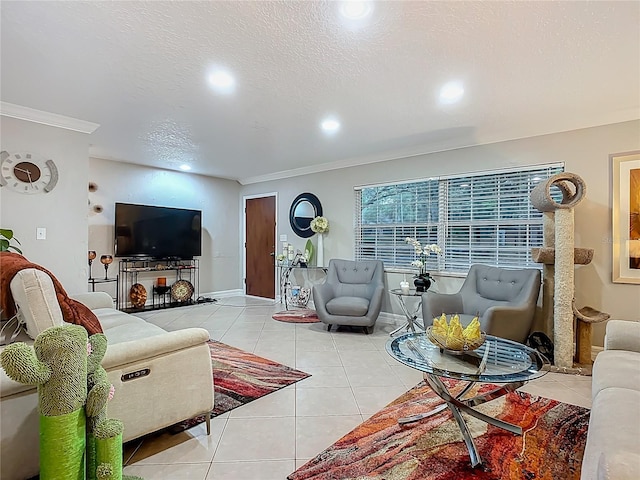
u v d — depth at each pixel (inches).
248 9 68.5
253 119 132.8
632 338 81.6
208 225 253.9
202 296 250.2
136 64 91.4
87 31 76.4
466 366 72.3
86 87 105.3
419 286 157.8
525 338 124.3
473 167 159.6
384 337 157.2
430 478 63.6
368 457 69.7
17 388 53.7
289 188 238.8
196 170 233.1
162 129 145.3
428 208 174.6
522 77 97.6
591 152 131.5
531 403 92.9
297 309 217.0
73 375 48.9
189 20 72.2
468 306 142.4
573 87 103.7
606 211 128.6
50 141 131.0
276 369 117.1
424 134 150.9
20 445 54.3
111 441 50.3
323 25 73.6
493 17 70.5
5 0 65.9
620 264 126.0
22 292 65.3
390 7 67.6
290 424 82.4
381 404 92.4
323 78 98.7
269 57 87.2
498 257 153.4
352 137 156.6
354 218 203.0
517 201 148.7
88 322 78.5
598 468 37.9
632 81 99.7
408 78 98.3
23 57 87.7
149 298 222.8
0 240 110.3
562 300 117.6
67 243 134.9
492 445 73.4
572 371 114.9
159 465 67.2
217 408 90.1
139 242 208.7
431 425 81.4
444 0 65.3
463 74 96.0
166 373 70.4
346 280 185.3
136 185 215.3
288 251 226.1
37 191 128.0
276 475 64.5
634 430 47.1
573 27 73.7
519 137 146.4
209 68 93.3
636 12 68.6
